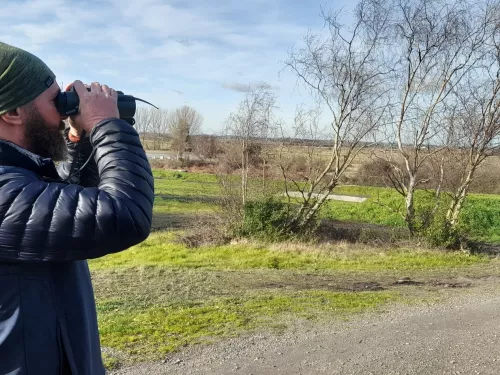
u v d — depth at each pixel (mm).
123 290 7609
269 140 14336
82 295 1478
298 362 4941
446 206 13688
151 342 5348
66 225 1239
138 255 11391
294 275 9367
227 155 14570
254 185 14273
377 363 4953
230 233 13867
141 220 1324
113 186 1331
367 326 6160
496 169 18609
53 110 1423
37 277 1345
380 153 14406
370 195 27297
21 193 1250
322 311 6785
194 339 5496
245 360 4953
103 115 1445
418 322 6379
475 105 13258
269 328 5969
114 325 5832
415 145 14000
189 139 41969
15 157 1335
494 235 16453
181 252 11812
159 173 37781
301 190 14188
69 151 1697
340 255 11719
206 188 25812
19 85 1328
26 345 1315
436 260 11531
